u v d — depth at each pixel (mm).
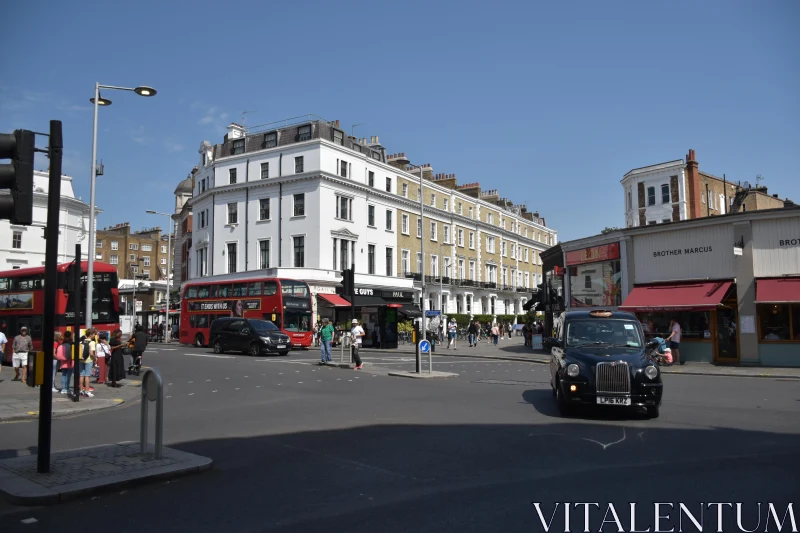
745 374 20094
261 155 52250
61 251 60781
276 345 31359
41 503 6102
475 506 5922
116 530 5379
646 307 24453
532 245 86625
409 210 59719
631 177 49812
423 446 8836
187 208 67750
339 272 49844
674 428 10062
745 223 23047
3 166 6941
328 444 9102
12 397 15695
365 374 21500
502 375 20859
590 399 10812
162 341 53938
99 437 10125
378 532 5227
